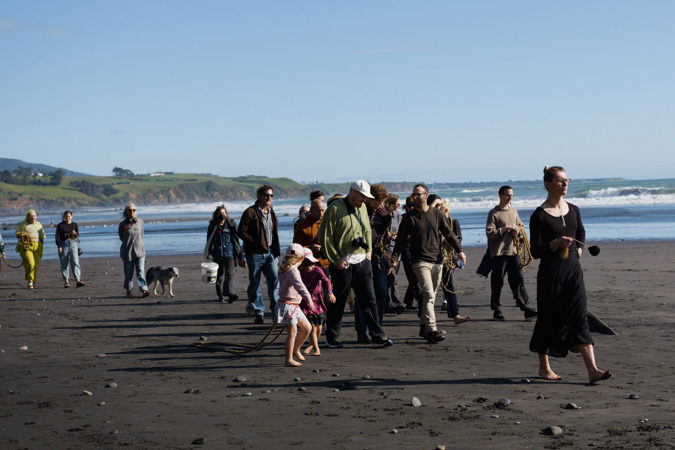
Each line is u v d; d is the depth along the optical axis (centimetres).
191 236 3912
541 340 627
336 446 464
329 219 834
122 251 1453
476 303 1216
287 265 757
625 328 905
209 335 964
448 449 452
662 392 582
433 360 754
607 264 1745
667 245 2192
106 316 1175
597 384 619
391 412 546
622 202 6212
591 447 445
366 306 841
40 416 554
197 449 464
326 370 719
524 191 12081
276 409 563
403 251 997
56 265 2364
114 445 476
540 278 625
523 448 449
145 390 641
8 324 1100
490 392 601
